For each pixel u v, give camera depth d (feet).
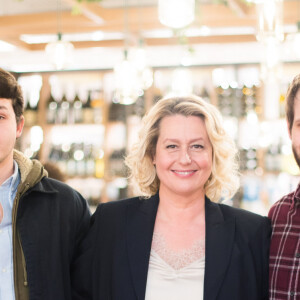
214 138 6.48
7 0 14.69
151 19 14.48
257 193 18.01
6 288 5.91
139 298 6.00
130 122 19.45
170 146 6.47
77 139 19.98
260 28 9.39
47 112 19.71
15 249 5.99
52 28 15.71
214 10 14.11
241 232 6.44
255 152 18.25
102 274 6.38
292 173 17.69
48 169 10.07
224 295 6.00
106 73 19.49
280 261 6.24
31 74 19.90
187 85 13.39
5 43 16.79
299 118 6.05
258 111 18.25
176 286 6.06
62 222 6.45
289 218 6.44
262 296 6.39
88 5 13.48
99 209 6.88
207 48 17.30
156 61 18.26
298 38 11.73
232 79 18.75
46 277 6.09
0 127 5.91
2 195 6.11
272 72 12.19
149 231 6.45
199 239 6.42
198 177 6.44
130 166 7.23
